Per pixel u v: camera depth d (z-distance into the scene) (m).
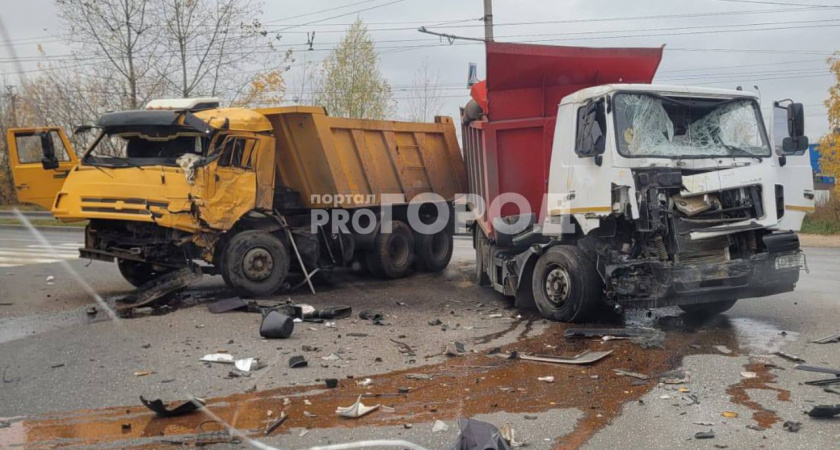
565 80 9.25
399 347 7.00
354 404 5.02
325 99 25.58
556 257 8.05
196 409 5.04
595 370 6.08
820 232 23.83
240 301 8.79
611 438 4.50
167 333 7.47
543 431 4.62
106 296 9.99
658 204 7.22
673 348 6.82
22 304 9.33
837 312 8.73
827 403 5.10
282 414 4.95
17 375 5.97
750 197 7.36
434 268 13.18
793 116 7.85
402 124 12.29
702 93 7.87
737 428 4.63
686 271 7.15
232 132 9.42
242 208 9.57
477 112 10.64
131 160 9.27
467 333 7.68
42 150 9.63
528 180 9.35
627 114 7.52
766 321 8.19
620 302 7.35
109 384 5.71
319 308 9.02
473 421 4.26
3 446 4.39
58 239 20.77
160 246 9.14
